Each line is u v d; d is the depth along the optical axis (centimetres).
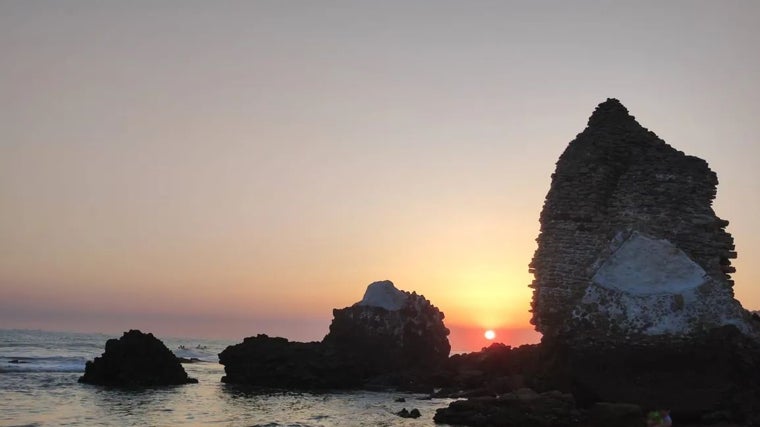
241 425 2712
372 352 5141
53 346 9675
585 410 2528
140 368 4559
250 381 4669
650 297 2733
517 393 2662
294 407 3366
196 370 6525
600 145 3102
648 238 2873
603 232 2981
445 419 2661
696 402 2458
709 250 2903
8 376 4806
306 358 4675
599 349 2678
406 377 4666
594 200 3017
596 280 2836
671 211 2945
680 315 2683
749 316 2844
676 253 2820
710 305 2697
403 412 2997
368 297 5431
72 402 3444
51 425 2656
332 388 4528
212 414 3080
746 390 2495
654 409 2455
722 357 2569
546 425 2452
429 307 5544
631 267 2830
